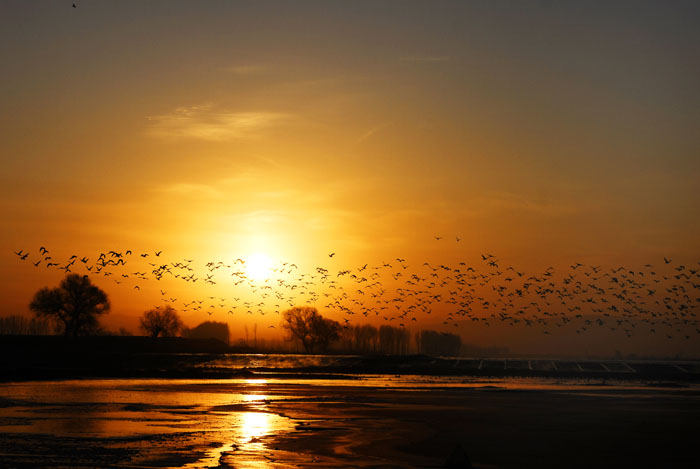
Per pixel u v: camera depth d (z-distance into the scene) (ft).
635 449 122.93
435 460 110.32
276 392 247.50
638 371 442.91
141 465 100.53
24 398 204.54
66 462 101.04
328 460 108.06
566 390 275.59
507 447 124.06
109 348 558.15
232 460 106.11
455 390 268.82
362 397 228.84
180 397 217.97
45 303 542.16
